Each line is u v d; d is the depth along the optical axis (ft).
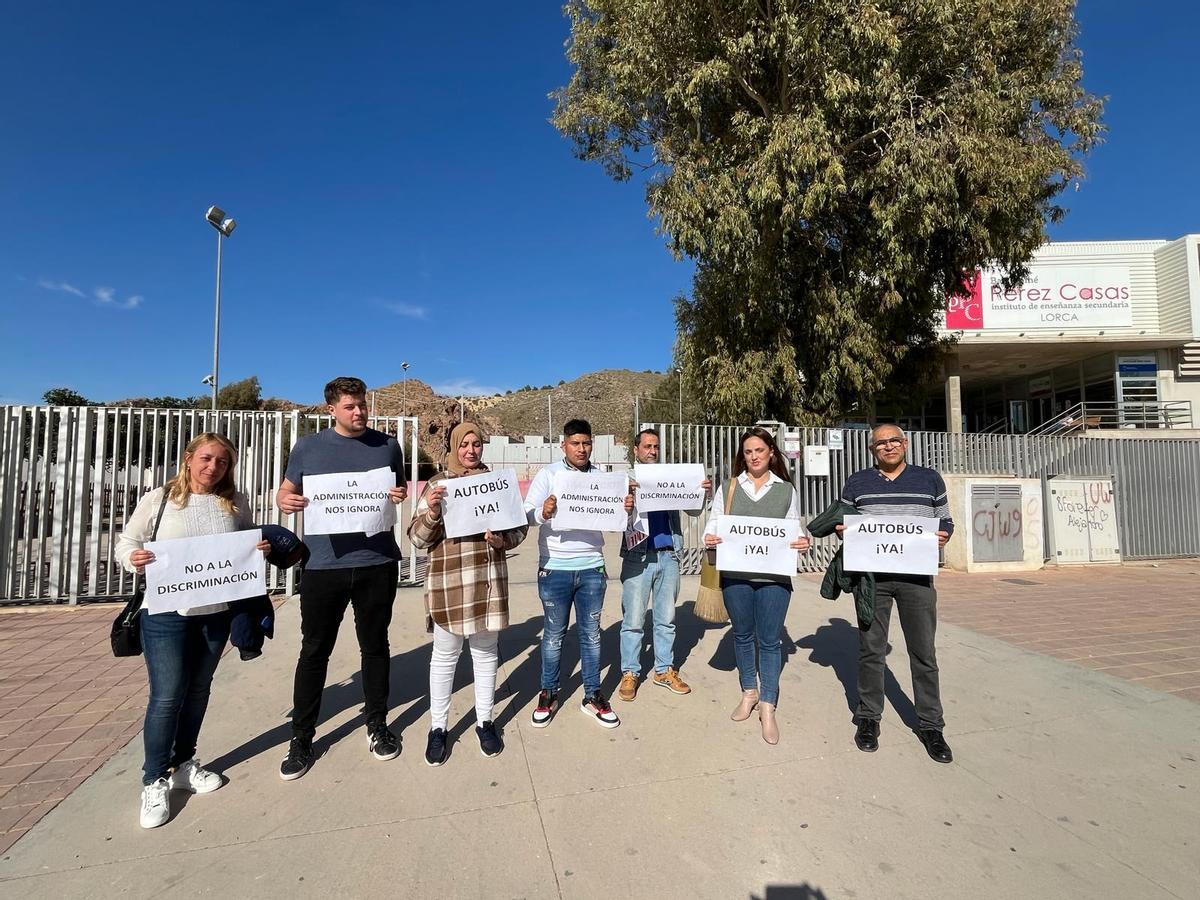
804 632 19.83
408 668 16.12
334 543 10.92
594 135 40.96
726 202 31.71
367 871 8.18
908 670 16.17
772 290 34.96
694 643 18.53
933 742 11.40
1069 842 8.93
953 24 31.07
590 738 12.08
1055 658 17.34
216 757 11.29
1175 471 39.88
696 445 30.63
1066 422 72.69
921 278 36.17
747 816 9.48
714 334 38.91
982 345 70.44
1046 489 36.19
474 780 10.50
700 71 31.09
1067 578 31.17
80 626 20.75
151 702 9.28
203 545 9.56
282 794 10.04
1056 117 34.37
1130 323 70.95
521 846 8.72
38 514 25.57
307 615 10.87
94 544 24.21
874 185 31.78
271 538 10.55
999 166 30.27
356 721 12.81
